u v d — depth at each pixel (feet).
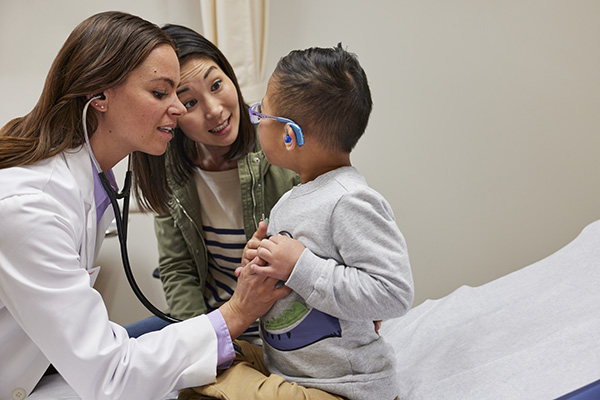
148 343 3.25
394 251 3.18
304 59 3.44
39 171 3.23
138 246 7.66
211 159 4.73
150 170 4.55
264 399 3.04
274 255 3.18
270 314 3.43
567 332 3.71
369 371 3.32
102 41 3.26
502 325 4.15
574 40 7.25
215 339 3.30
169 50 3.43
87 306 3.09
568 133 7.48
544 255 7.82
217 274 5.23
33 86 7.54
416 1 7.26
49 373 4.04
